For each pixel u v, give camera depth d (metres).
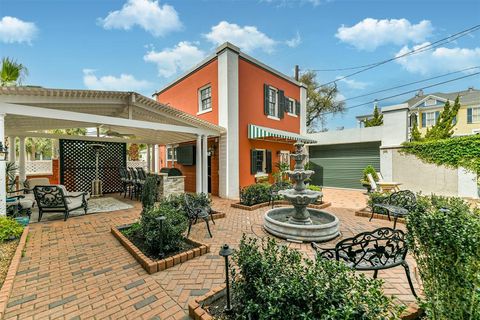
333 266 2.53
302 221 6.79
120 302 3.42
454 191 12.27
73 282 3.94
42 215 8.37
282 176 15.56
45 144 24.55
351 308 2.01
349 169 17.33
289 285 2.38
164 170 13.84
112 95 8.12
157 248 4.95
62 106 7.95
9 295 3.49
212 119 13.62
